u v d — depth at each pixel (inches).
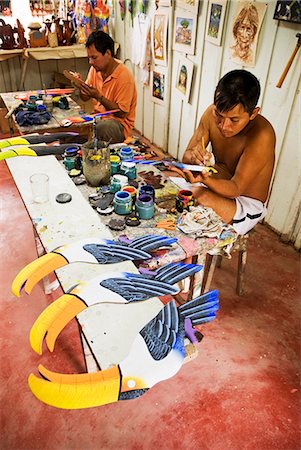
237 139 71.8
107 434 60.4
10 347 73.7
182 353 37.8
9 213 112.7
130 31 155.6
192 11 114.7
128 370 35.6
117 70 108.1
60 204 64.1
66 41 167.2
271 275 93.4
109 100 111.7
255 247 103.0
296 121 92.2
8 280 89.1
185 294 79.2
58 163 78.7
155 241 54.1
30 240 101.9
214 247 56.4
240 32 99.7
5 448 58.8
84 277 47.9
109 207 63.3
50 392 32.9
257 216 75.3
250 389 66.8
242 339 76.1
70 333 76.4
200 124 81.3
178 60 130.2
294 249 102.7
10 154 75.6
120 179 67.3
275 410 63.7
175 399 65.0
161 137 156.6
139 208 60.1
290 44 87.4
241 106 60.6
